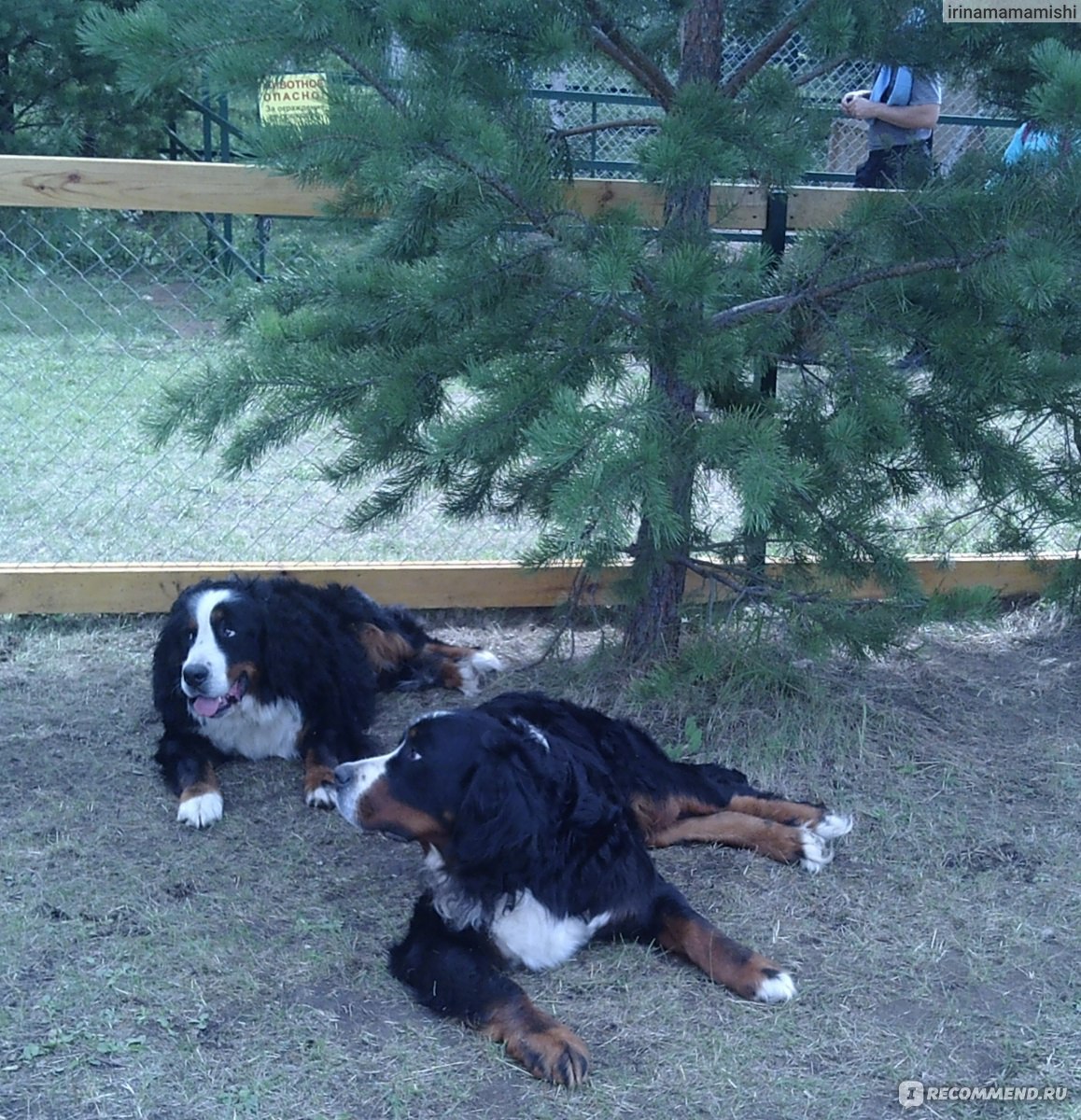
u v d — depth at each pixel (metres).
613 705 3.28
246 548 4.08
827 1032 2.31
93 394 4.85
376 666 3.46
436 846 2.48
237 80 2.59
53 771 3.08
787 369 3.14
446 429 2.69
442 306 2.82
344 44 2.64
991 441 3.00
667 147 2.68
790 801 2.88
